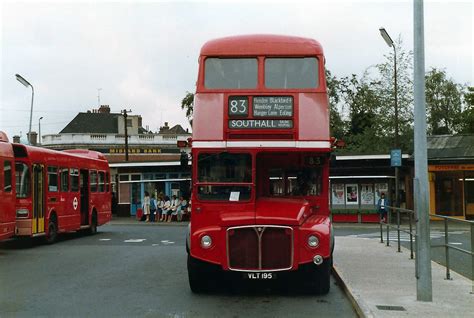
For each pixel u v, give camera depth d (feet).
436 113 173.17
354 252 55.52
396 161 101.35
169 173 137.08
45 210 67.97
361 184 115.85
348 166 122.62
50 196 69.67
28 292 36.06
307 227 32.89
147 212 125.49
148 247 66.49
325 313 29.89
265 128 35.29
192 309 30.76
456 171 118.73
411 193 131.44
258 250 32.45
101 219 90.53
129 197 138.82
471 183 118.42
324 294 35.24
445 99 174.60
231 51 36.19
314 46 36.42
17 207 62.54
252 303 32.55
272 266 32.50
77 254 58.59
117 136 203.62
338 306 31.76
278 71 36.01
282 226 32.40
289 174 37.19
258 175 36.09
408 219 53.01
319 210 37.04
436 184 120.06
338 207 116.37
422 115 31.35
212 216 34.60
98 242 73.56
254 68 36.04
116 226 111.55
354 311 30.35
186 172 136.36
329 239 33.12
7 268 47.70
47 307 31.19
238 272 32.53
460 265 39.88
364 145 144.05
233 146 35.17
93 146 200.75
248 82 35.86
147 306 31.55
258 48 36.22
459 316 27.12
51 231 70.08
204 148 35.27
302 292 35.53
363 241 68.13
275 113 35.40
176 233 90.27
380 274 40.78
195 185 34.94
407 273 41.32
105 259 54.19
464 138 124.67
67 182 75.87
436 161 118.93
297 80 35.91
